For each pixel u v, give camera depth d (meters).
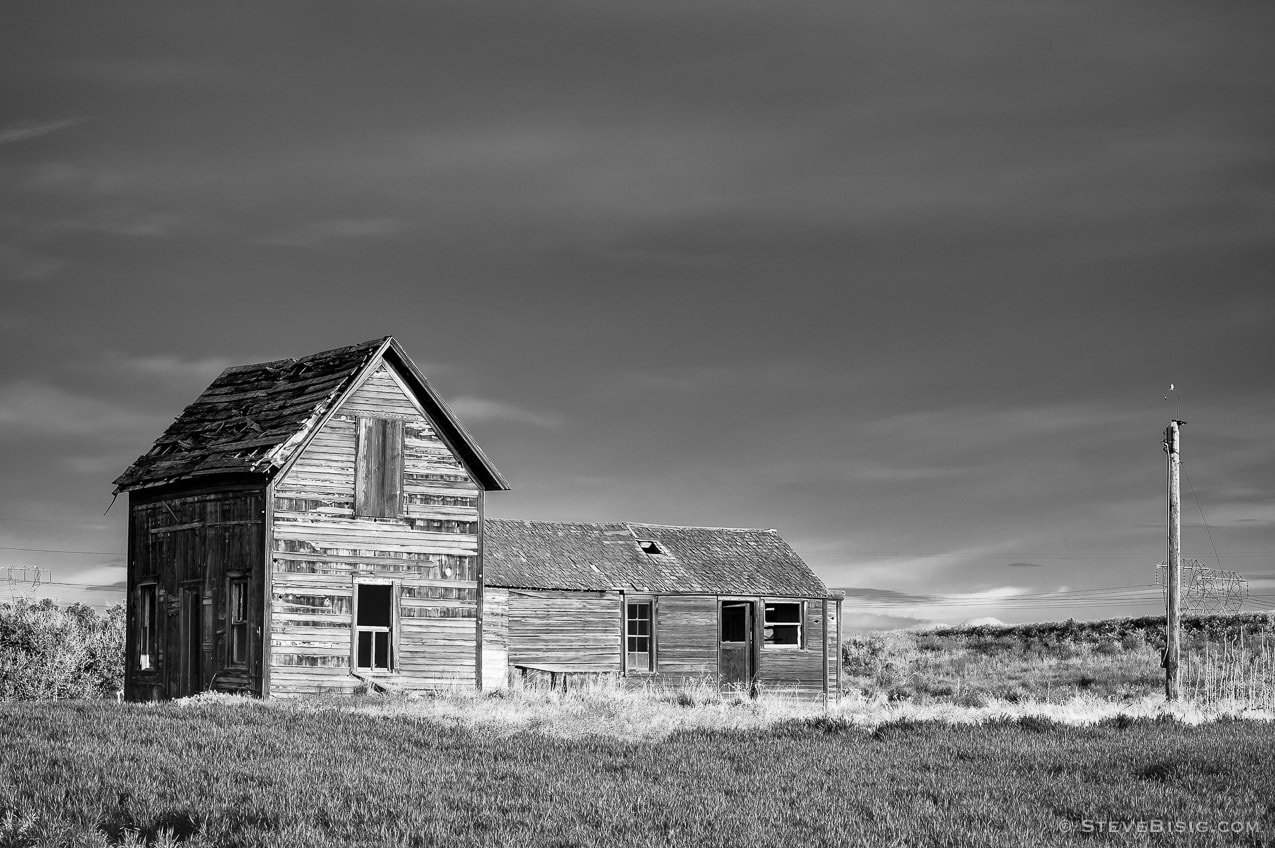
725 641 50.47
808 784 19.38
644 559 48.62
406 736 23.33
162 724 23.80
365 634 37.69
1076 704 33.09
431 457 37.50
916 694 50.31
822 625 50.41
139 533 38.47
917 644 79.81
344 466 36.09
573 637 45.22
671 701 34.91
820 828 16.19
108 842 15.52
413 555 36.75
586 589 45.50
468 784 18.64
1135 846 15.67
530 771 19.84
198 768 19.00
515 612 44.34
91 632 51.50
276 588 34.62
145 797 17.02
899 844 15.37
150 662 37.69
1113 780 20.09
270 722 24.97
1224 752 22.28
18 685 46.97
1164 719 28.41
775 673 49.19
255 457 34.84
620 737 24.39
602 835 15.50
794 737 25.06
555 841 15.16
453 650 37.03
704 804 17.47
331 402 36.06
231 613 35.31
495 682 42.31
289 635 34.59
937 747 23.48
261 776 18.50
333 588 35.41
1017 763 21.56
